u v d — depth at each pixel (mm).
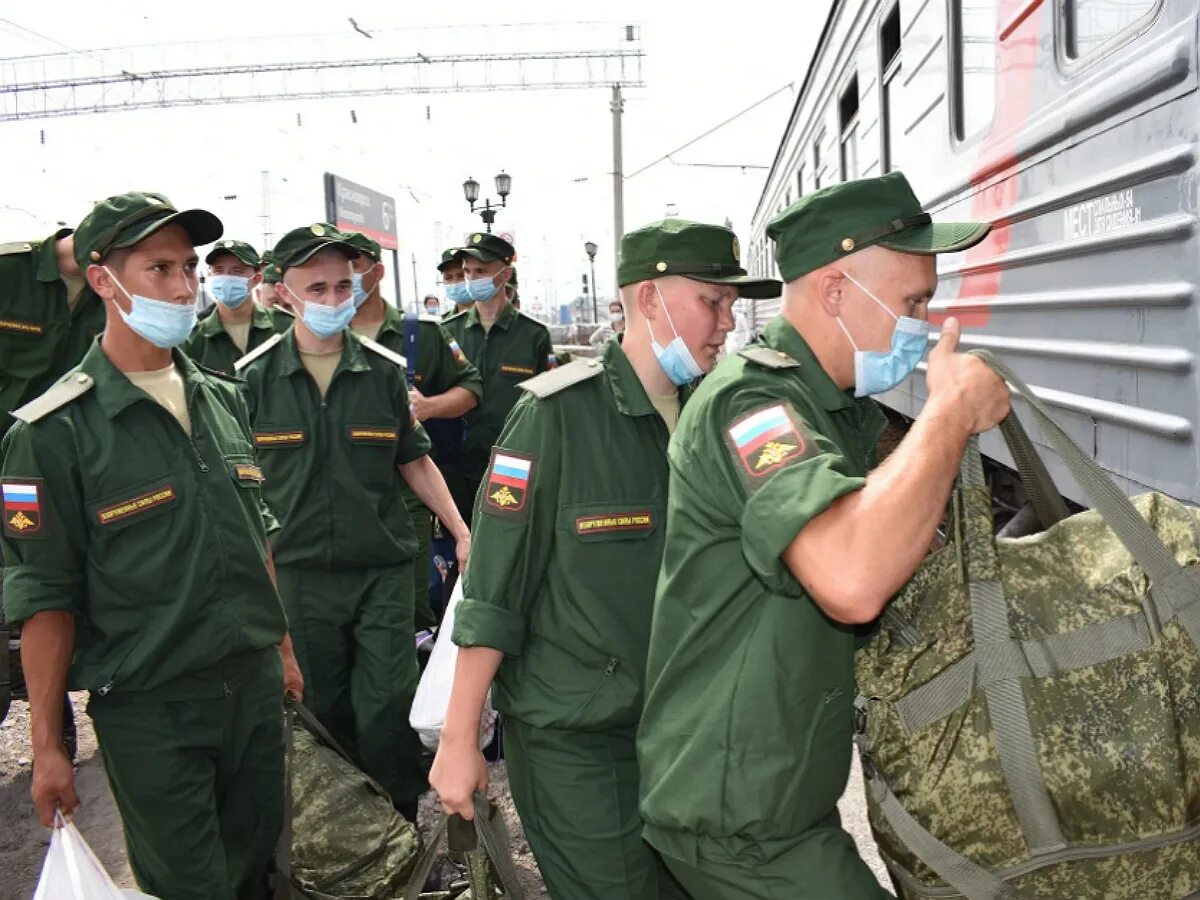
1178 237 2090
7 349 3162
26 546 2121
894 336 1489
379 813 2633
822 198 1490
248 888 2523
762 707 1384
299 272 3006
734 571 1419
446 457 4824
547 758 1999
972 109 3572
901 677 1341
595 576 1946
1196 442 2045
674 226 1947
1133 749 1282
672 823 1449
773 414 1381
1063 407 2828
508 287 5258
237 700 2367
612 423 1988
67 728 3840
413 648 3262
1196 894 1341
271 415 3084
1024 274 3113
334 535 3098
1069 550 1395
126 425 2236
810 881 1389
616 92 18672
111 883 1966
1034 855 1303
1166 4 2127
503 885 1901
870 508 1251
